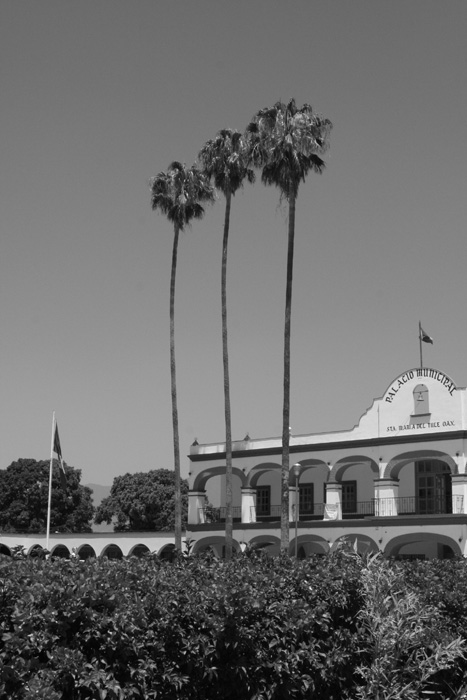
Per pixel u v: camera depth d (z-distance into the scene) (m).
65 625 7.69
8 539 62.38
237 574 9.78
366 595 10.66
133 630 7.98
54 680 7.42
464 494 42.25
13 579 7.60
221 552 52.56
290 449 50.12
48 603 7.62
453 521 41.84
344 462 47.56
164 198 48.34
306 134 38.78
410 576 12.48
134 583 8.71
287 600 9.80
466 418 43.09
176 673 8.57
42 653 7.59
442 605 11.57
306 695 9.83
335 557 11.46
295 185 39.19
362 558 11.35
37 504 79.75
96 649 7.94
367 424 47.09
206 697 8.99
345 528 46.09
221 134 44.09
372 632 10.38
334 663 10.05
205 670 8.73
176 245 48.34
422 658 10.95
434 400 44.41
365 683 10.57
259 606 9.16
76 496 82.19
